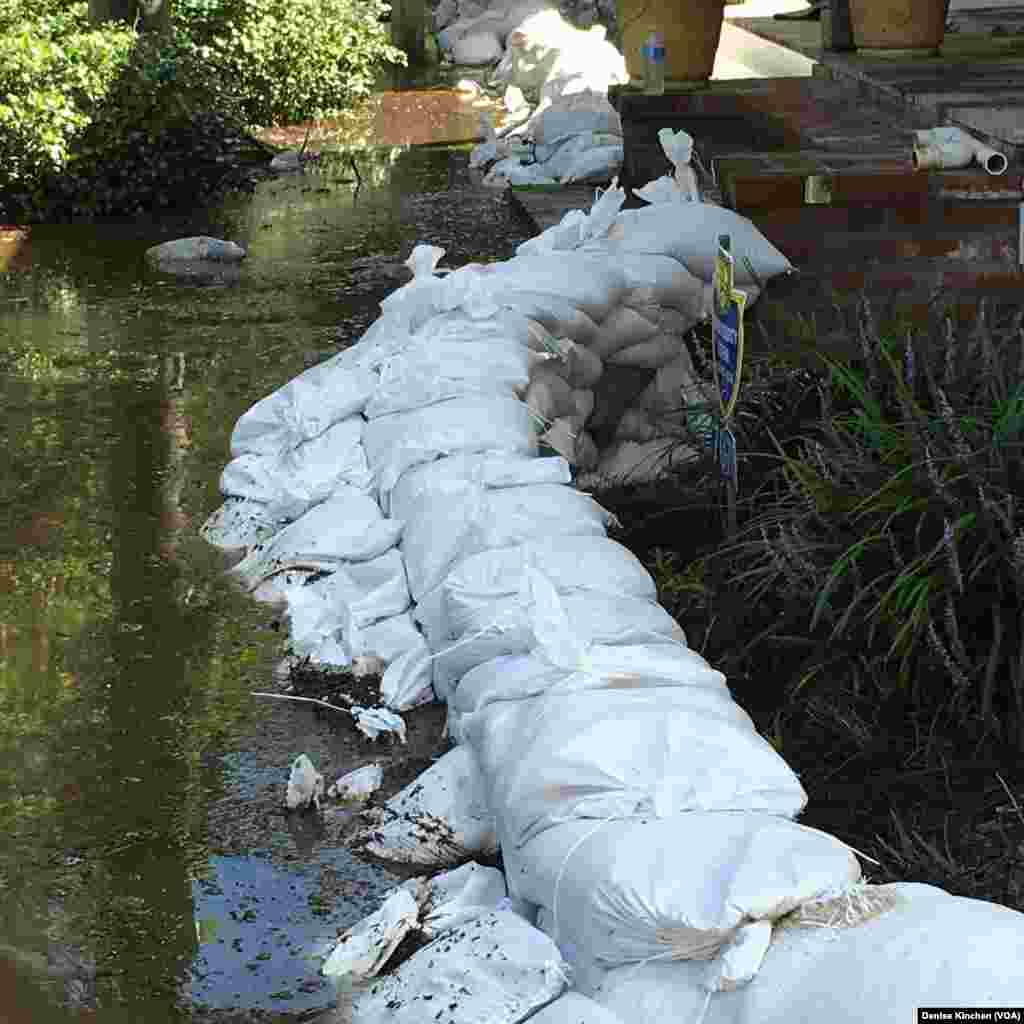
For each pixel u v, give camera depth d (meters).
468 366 5.49
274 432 5.95
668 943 2.78
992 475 4.06
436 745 4.24
